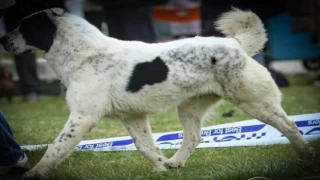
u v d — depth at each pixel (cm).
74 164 1038
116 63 905
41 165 881
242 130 1134
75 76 898
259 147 1092
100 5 1869
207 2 1806
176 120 1492
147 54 915
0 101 2167
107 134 1314
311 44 2244
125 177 906
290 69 2661
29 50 921
